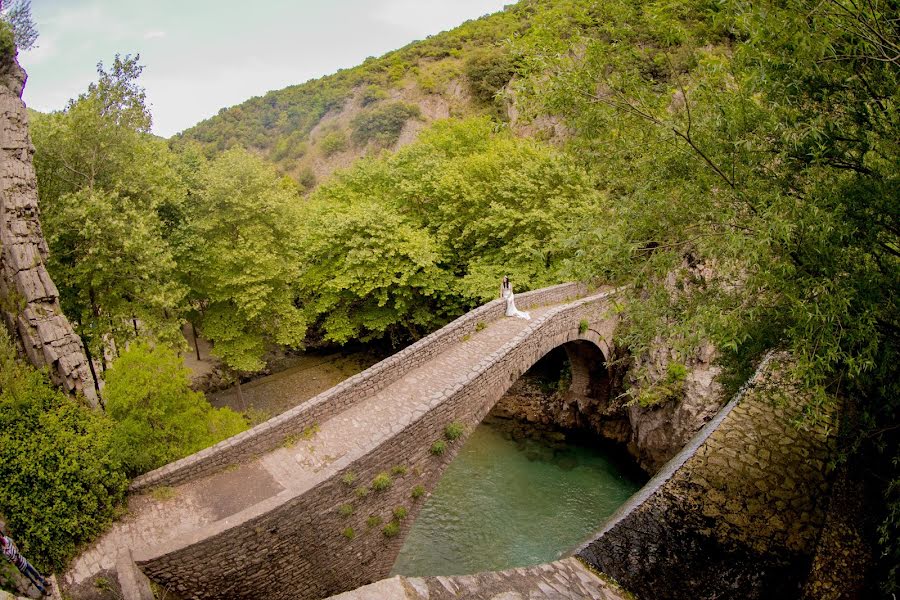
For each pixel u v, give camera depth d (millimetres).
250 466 11758
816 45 4668
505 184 23297
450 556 15016
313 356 29234
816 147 5176
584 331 19672
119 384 11281
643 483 19016
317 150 66438
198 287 21281
